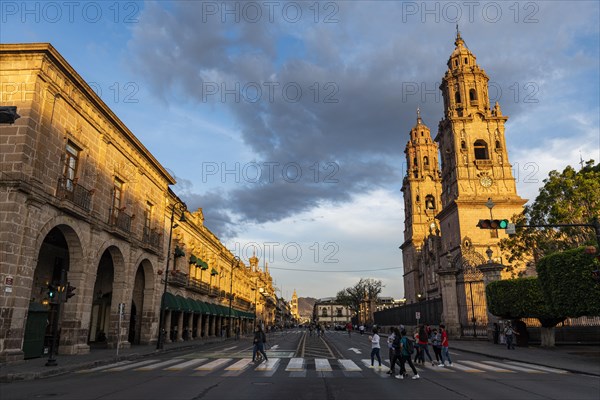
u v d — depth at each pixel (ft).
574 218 102.94
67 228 67.77
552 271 71.87
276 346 102.37
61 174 66.08
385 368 53.57
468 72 198.18
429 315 130.31
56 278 81.30
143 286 106.22
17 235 55.62
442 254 199.11
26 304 56.70
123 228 85.15
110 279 103.91
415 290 263.49
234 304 206.69
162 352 82.28
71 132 68.64
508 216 175.32
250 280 285.02
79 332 69.67
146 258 99.50
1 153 57.06
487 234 173.58
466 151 186.80
